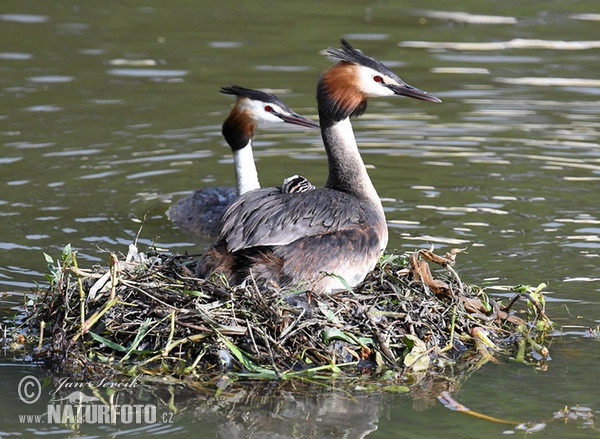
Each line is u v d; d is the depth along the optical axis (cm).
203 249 1360
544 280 1245
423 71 2166
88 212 1494
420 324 1050
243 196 1128
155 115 1938
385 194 1559
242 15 2639
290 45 2361
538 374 1019
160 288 1055
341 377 1005
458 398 968
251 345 1019
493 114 1934
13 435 898
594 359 1050
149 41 2402
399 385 993
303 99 1972
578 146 1777
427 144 1794
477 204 1518
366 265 1088
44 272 1276
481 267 1282
